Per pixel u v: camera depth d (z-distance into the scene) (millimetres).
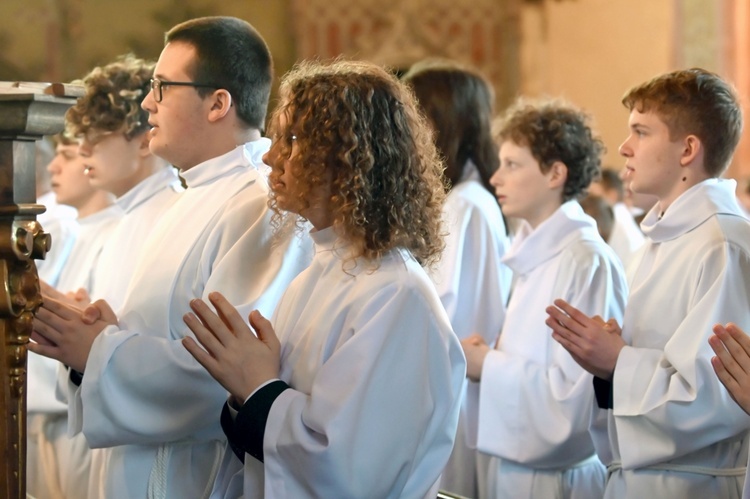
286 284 3184
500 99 13359
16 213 2508
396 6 13375
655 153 3248
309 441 2377
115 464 3301
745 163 11664
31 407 4445
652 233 3295
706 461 3104
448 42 13375
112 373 3100
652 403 3018
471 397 4258
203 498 3240
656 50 12852
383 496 2375
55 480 4488
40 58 13086
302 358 2539
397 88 2625
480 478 4195
